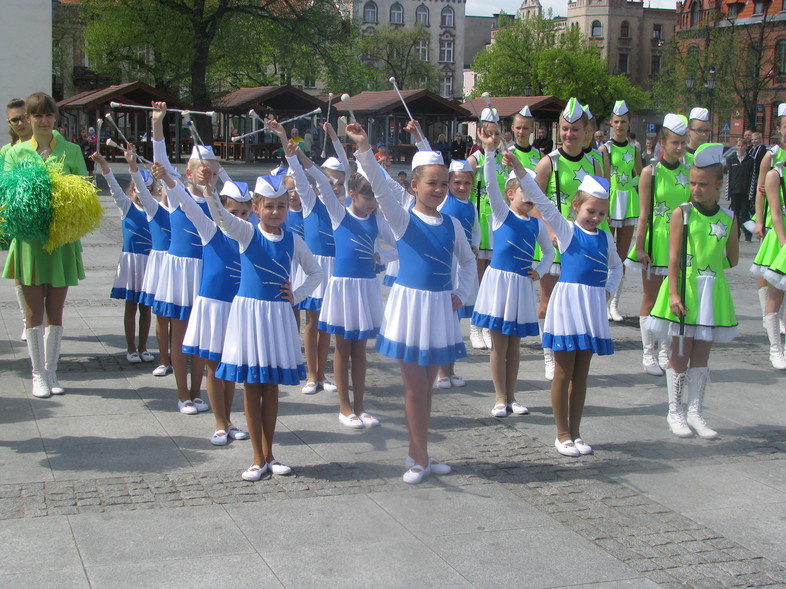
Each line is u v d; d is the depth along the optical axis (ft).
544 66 208.03
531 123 26.25
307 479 16.24
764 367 25.67
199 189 19.30
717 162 19.15
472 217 23.08
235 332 16.16
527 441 18.83
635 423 20.29
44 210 20.16
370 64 235.20
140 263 23.85
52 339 21.20
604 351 17.83
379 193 15.94
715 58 147.13
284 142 20.92
